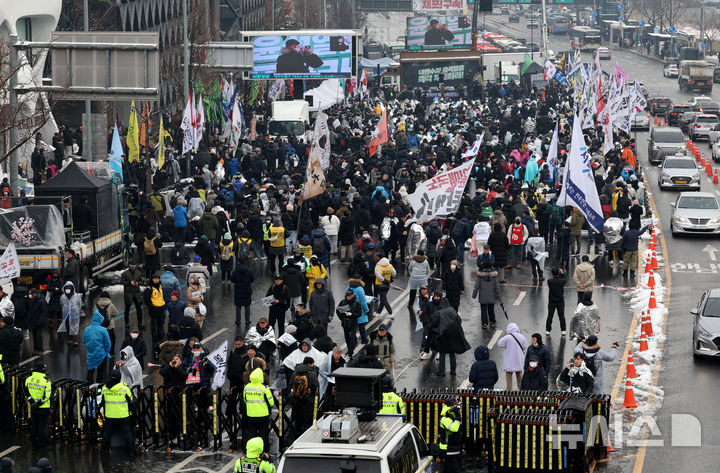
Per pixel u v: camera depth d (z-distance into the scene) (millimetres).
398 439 26219
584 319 44938
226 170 91188
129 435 35656
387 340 40344
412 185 79438
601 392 37906
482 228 64188
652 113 169625
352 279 47312
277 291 47625
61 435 37219
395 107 149250
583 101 125062
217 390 36688
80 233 56844
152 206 66000
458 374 44469
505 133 118938
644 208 83938
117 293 58531
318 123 60875
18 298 48688
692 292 60031
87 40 59625
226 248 61062
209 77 115562
